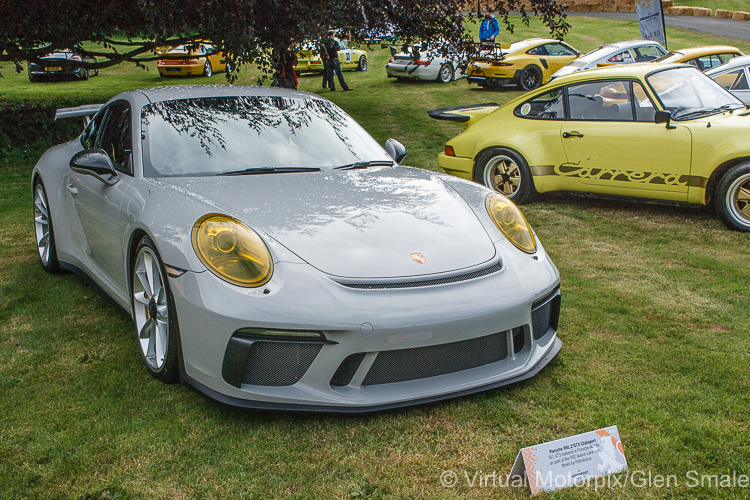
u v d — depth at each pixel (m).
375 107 14.21
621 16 35.03
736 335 3.28
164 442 2.34
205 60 21.50
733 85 8.45
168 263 2.53
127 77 21.91
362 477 2.14
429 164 8.31
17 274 4.32
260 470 2.18
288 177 3.17
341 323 2.32
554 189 6.26
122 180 3.22
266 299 2.35
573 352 3.08
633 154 5.68
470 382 2.53
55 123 10.52
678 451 2.26
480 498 2.04
